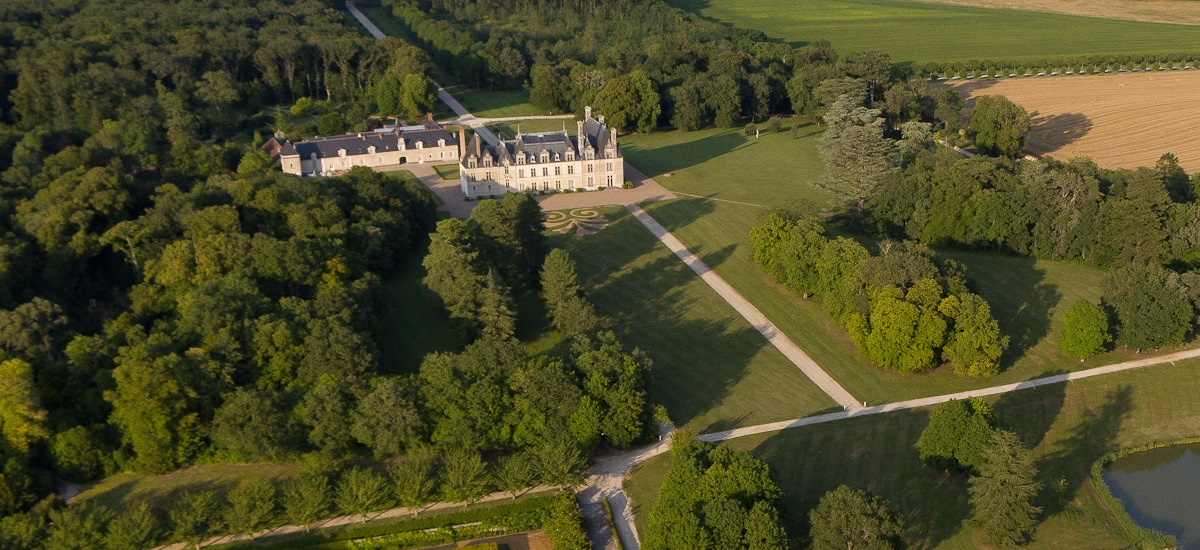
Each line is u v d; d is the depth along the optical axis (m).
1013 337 185.75
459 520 131.38
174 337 163.25
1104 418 158.75
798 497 137.25
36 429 141.12
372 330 177.50
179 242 192.62
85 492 140.38
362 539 128.88
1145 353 179.50
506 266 199.75
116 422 146.38
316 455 142.12
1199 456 150.25
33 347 159.00
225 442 143.50
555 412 146.12
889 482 141.00
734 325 193.62
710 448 132.62
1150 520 135.50
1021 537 126.19
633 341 186.62
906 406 162.62
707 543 118.12
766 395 167.12
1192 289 178.00
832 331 190.38
